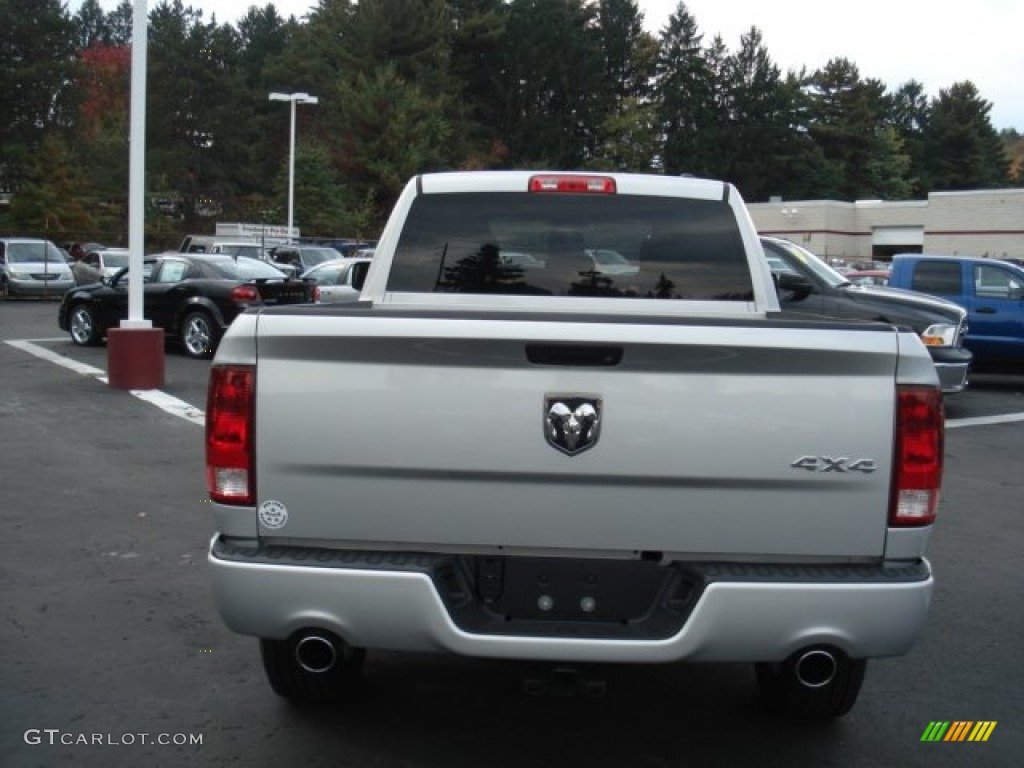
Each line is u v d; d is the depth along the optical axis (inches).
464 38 2691.9
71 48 2301.9
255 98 2824.8
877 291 500.7
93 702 171.5
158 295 644.1
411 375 133.0
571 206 191.5
